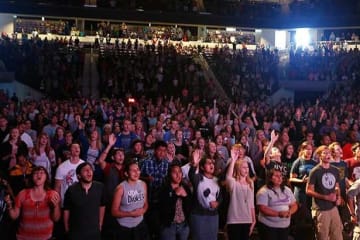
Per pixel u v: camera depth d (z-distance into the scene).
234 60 31.75
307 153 8.73
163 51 31.47
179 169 6.86
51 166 9.27
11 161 8.45
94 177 8.03
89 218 6.22
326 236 7.61
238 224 7.19
